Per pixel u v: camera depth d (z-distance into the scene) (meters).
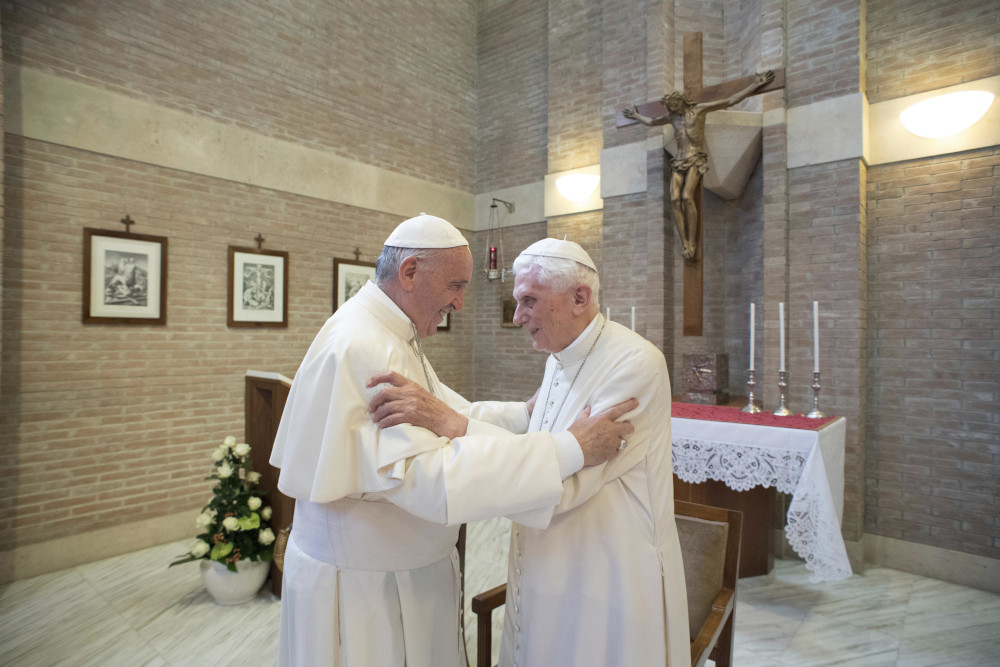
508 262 6.54
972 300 3.64
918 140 3.80
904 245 3.88
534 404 1.80
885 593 3.51
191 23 4.47
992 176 3.57
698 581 1.85
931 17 3.80
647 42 4.83
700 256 4.00
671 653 1.37
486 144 6.80
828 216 3.93
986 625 3.10
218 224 4.62
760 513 3.69
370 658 1.35
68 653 2.81
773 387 4.07
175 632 3.00
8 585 3.57
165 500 4.30
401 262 1.43
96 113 3.97
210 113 4.57
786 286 4.07
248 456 3.50
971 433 3.64
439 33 6.50
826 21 3.97
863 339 3.89
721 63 4.88
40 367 3.75
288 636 1.44
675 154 4.43
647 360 1.42
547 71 6.29
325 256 5.36
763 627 3.08
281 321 4.99
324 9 5.39
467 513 1.19
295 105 5.14
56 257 3.81
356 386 1.34
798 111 4.05
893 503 3.91
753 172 4.51
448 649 1.49
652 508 1.40
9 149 3.63
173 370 4.34
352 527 1.36
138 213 4.18
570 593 1.38
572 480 1.29
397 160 6.01
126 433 4.12
